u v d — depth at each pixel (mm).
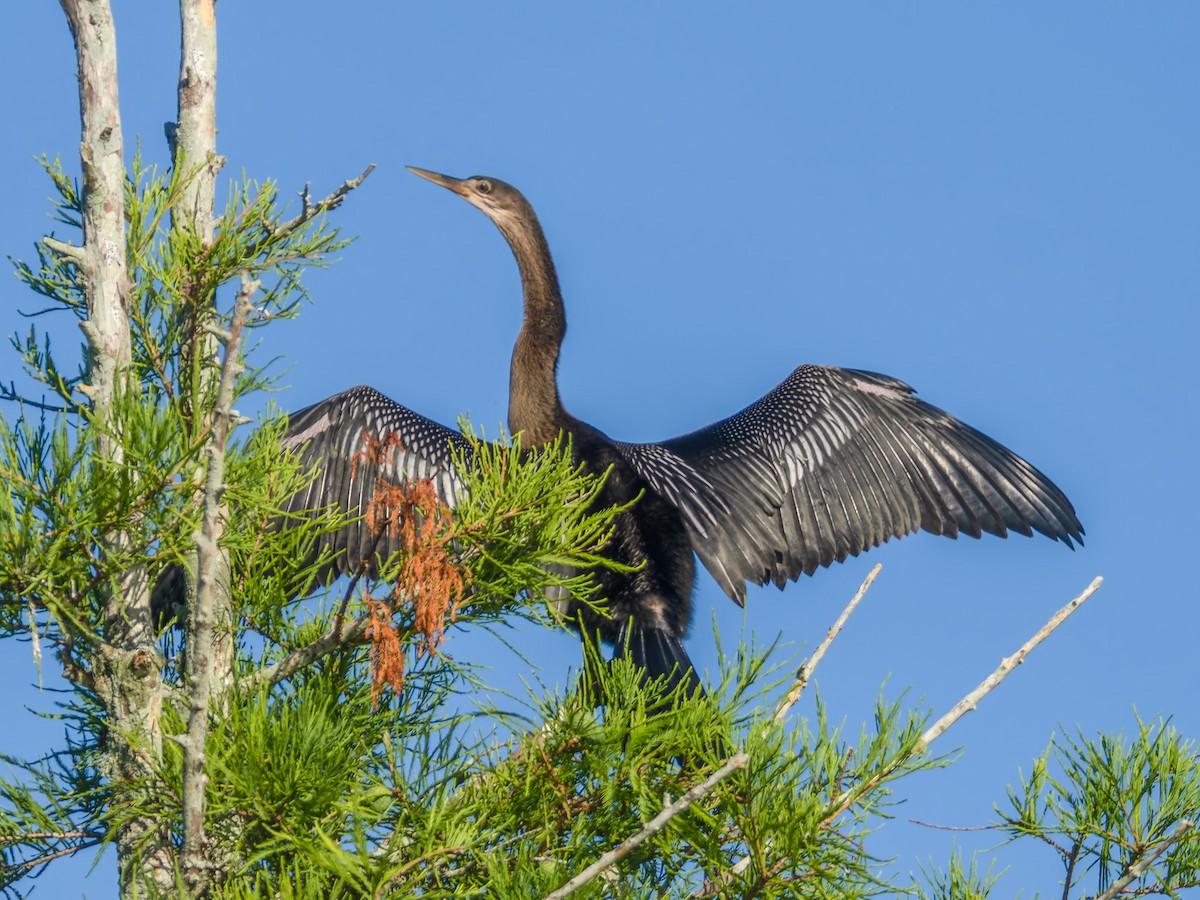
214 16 10648
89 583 8305
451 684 9156
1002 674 7664
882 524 14453
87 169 8914
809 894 7508
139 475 8242
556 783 8008
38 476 8023
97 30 9047
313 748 7328
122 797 8445
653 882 8062
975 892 7953
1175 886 8234
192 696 7000
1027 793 8555
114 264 8977
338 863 6887
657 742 7832
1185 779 8398
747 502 13734
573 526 9062
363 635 8523
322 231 9750
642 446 13203
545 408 13789
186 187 9711
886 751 7594
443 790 7727
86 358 9609
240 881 7387
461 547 8977
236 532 8945
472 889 7336
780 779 7422
